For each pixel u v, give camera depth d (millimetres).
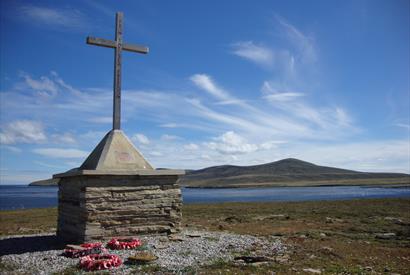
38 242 15766
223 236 16266
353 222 25031
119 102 16078
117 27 16156
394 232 20484
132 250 12898
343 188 162000
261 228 21906
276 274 10500
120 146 15555
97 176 14078
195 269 10711
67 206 15484
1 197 125625
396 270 11766
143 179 15000
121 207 14438
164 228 15273
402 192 107062
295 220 26703
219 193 140625
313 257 12844
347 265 12031
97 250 12344
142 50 16594
